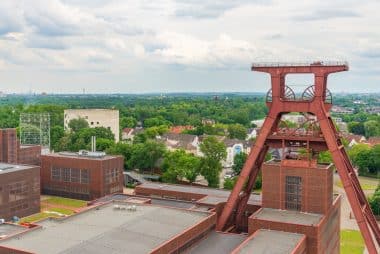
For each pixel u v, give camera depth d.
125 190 152.50
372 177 188.12
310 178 73.56
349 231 109.75
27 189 120.00
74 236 62.44
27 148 151.00
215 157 151.00
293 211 75.06
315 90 72.88
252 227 71.62
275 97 75.38
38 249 57.03
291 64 74.00
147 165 172.75
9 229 73.25
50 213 123.25
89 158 139.25
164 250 59.91
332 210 78.56
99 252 56.91
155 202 89.50
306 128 79.19
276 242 64.62
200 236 70.88
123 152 179.00
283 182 75.56
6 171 115.56
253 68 76.50
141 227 67.25
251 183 82.75
